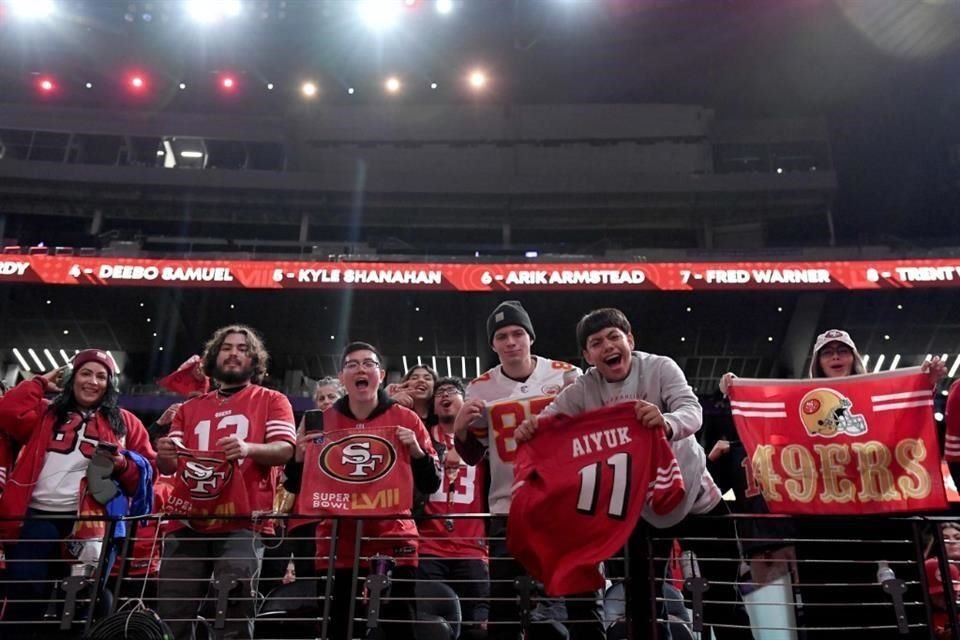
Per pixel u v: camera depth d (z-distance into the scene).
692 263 26.25
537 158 37.59
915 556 3.80
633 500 3.47
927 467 3.80
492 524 4.20
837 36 34.16
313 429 4.28
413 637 4.18
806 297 27.09
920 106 36.62
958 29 31.89
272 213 35.59
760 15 33.59
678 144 37.47
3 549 4.52
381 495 4.08
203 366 4.84
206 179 34.44
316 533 4.79
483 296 27.66
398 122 38.06
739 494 5.39
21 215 35.31
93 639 3.51
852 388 4.09
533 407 4.28
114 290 27.17
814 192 34.56
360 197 35.09
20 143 35.97
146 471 4.68
